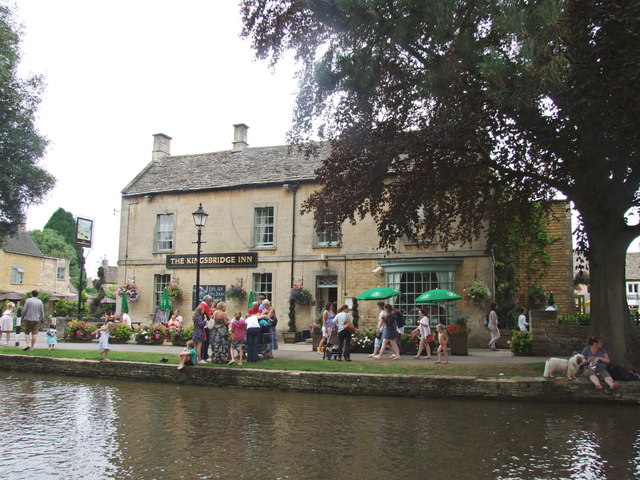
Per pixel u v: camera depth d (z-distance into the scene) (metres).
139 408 9.61
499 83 9.07
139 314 25.27
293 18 12.11
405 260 20.45
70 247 64.75
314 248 22.56
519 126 10.96
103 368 13.72
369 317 21.14
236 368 12.41
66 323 23.42
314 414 9.16
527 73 8.95
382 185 13.10
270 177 23.92
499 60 9.26
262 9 12.34
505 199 14.90
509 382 10.62
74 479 5.53
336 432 7.78
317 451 6.71
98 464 6.07
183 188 25.30
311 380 11.68
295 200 23.16
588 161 10.81
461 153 12.45
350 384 11.41
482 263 19.75
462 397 10.77
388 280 20.94
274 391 11.83
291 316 22.25
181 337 19.75
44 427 7.98
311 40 12.12
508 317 21.56
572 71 8.86
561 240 23.80
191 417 8.82
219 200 24.64
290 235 23.05
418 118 13.16
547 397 10.46
